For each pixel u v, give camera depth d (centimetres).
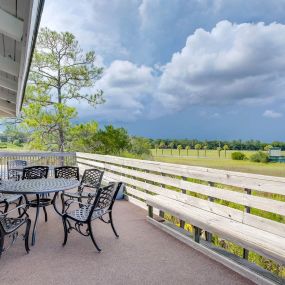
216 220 300
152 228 394
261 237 245
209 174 340
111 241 343
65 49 1234
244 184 288
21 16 216
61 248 320
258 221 270
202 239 336
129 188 574
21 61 272
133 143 1313
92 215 321
